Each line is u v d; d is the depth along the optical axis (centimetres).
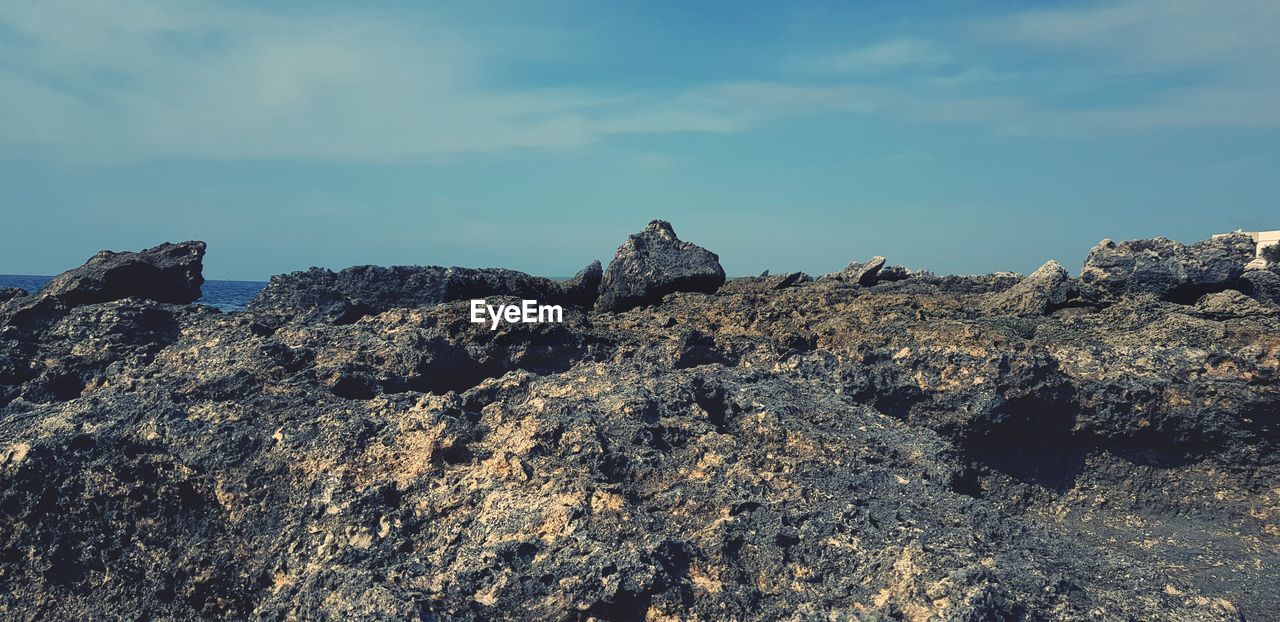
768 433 1593
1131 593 1223
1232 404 1875
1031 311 2228
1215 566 1720
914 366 1973
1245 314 2095
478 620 1088
